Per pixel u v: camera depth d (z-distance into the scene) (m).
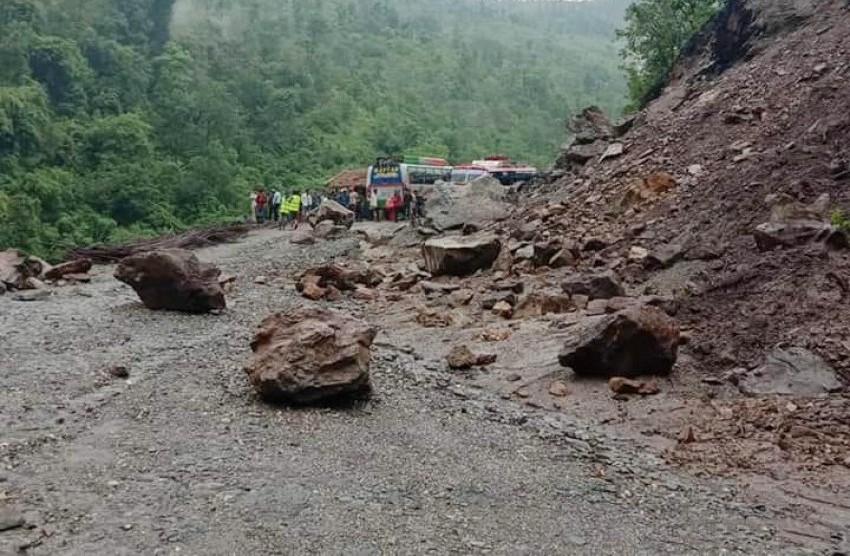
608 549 6.16
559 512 6.83
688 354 11.31
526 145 98.06
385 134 86.38
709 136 19.64
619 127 25.52
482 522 6.52
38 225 38.38
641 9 34.84
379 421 9.18
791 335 10.69
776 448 8.56
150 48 76.00
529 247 18.02
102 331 13.07
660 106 24.55
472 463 7.96
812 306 11.10
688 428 9.11
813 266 11.91
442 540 6.11
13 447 7.62
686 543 6.35
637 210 18.08
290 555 5.75
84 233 42.47
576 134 27.34
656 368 10.76
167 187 51.75
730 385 10.28
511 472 7.76
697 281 13.41
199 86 70.00
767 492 7.61
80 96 59.25
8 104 47.84
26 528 5.94
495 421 9.52
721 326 11.65
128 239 40.12
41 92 53.62
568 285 14.50
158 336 12.98
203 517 6.27
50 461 7.34
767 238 13.00
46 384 9.83
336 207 32.84
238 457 7.69
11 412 8.69
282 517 6.35
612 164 21.75
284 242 28.09
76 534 5.89
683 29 33.72
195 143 62.03
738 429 9.06
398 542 6.03
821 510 7.20
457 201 24.67
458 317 14.56
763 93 19.94
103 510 6.32
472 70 121.19
